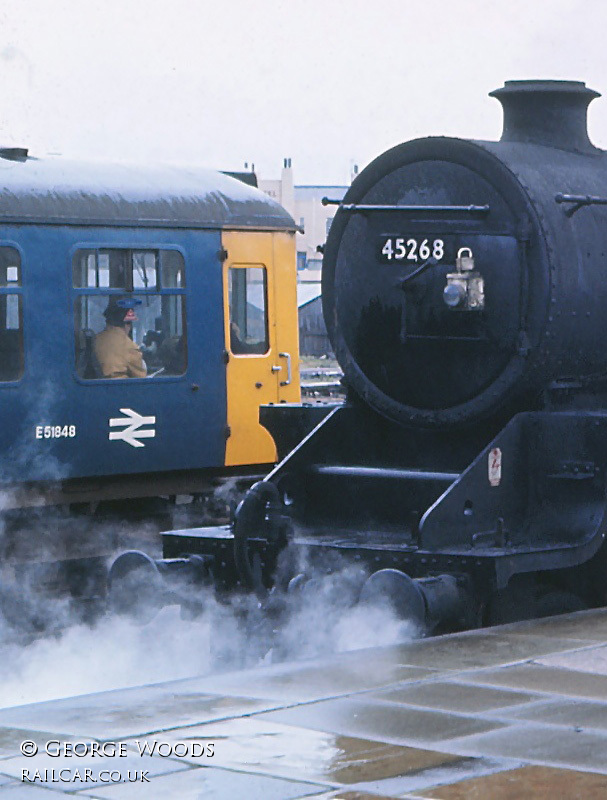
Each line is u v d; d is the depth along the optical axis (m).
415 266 11.75
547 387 11.45
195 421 17.39
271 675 8.70
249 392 18.02
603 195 11.90
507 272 11.23
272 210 18.39
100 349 16.44
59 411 16.05
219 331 17.62
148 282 16.91
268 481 11.91
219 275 17.64
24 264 15.74
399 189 11.91
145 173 17.34
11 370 15.66
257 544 11.64
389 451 12.42
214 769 6.64
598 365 11.79
